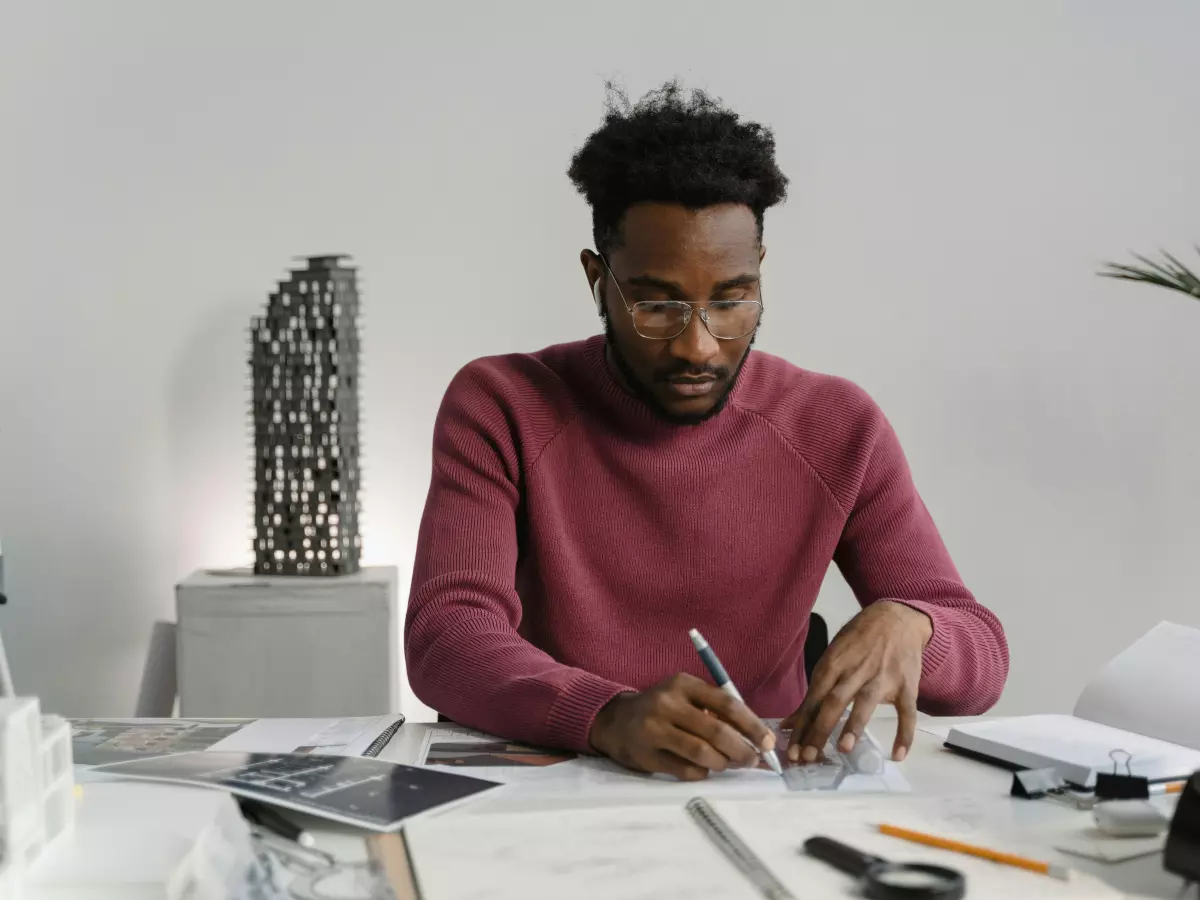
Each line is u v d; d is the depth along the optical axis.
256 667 2.24
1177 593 2.66
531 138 2.53
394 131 2.52
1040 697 2.66
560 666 1.05
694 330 1.13
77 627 2.52
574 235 2.55
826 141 2.57
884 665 1.02
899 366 2.60
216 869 0.66
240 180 2.51
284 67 2.50
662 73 2.54
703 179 1.10
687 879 0.67
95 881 0.59
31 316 2.48
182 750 0.97
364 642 2.25
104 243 2.49
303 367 2.30
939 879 0.65
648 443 1.32
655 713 0.92
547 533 1.32
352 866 0.70
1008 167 2.59
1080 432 2.63
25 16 2.45
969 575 2.64
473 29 2.52
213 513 2.54
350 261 2.52
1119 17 2.58
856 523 1.39
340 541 2.31
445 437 1.34
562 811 0.80
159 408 2.52
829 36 2.55
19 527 2.50
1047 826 0.78
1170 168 2.60
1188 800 0.67
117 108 2.47
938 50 2.56
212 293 2.52
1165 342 2.62
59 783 0.65
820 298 2.58
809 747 0.96
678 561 1.33
